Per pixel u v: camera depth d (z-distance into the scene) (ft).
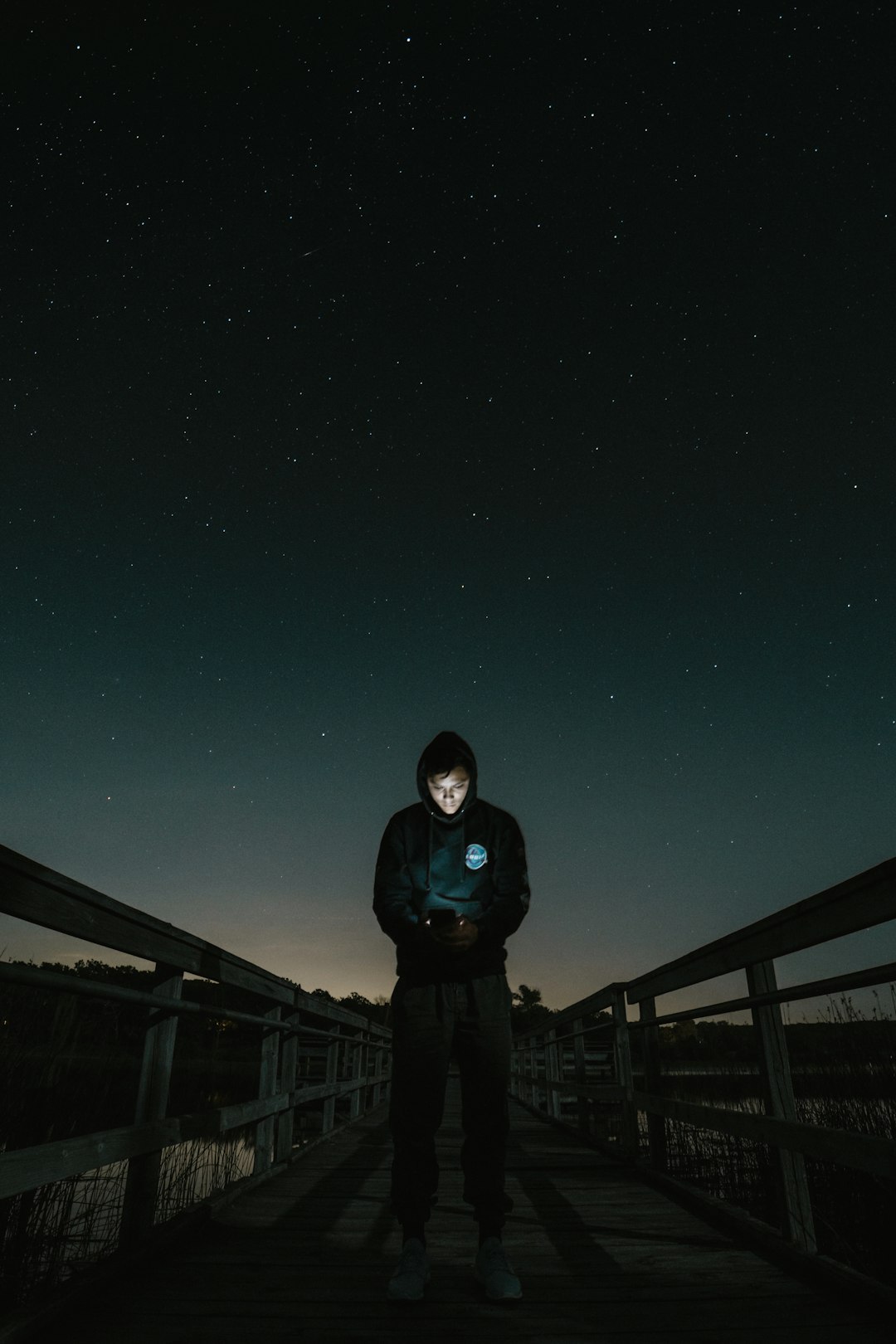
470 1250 9.82
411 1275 7.61
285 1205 12.11
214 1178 15.17
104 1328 6.79
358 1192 13.28
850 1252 9.60
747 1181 14.02
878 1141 6.89
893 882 6.64
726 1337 6.75
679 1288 8.16
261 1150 14.52
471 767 8.66
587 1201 12.87
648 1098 14.64
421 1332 6.89
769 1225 9.90
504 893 8.32
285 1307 7.43
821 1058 13.32
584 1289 8.16
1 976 5.76
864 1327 6.97
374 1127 25.04
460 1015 8.11
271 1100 14.30
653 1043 15.16
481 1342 6.64
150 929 8.71
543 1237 10.50
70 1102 9.96
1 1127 9.28
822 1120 12.55
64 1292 7.20
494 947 8.44
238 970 12.05
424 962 8.21
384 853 8.71
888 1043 12.67
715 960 11.28
